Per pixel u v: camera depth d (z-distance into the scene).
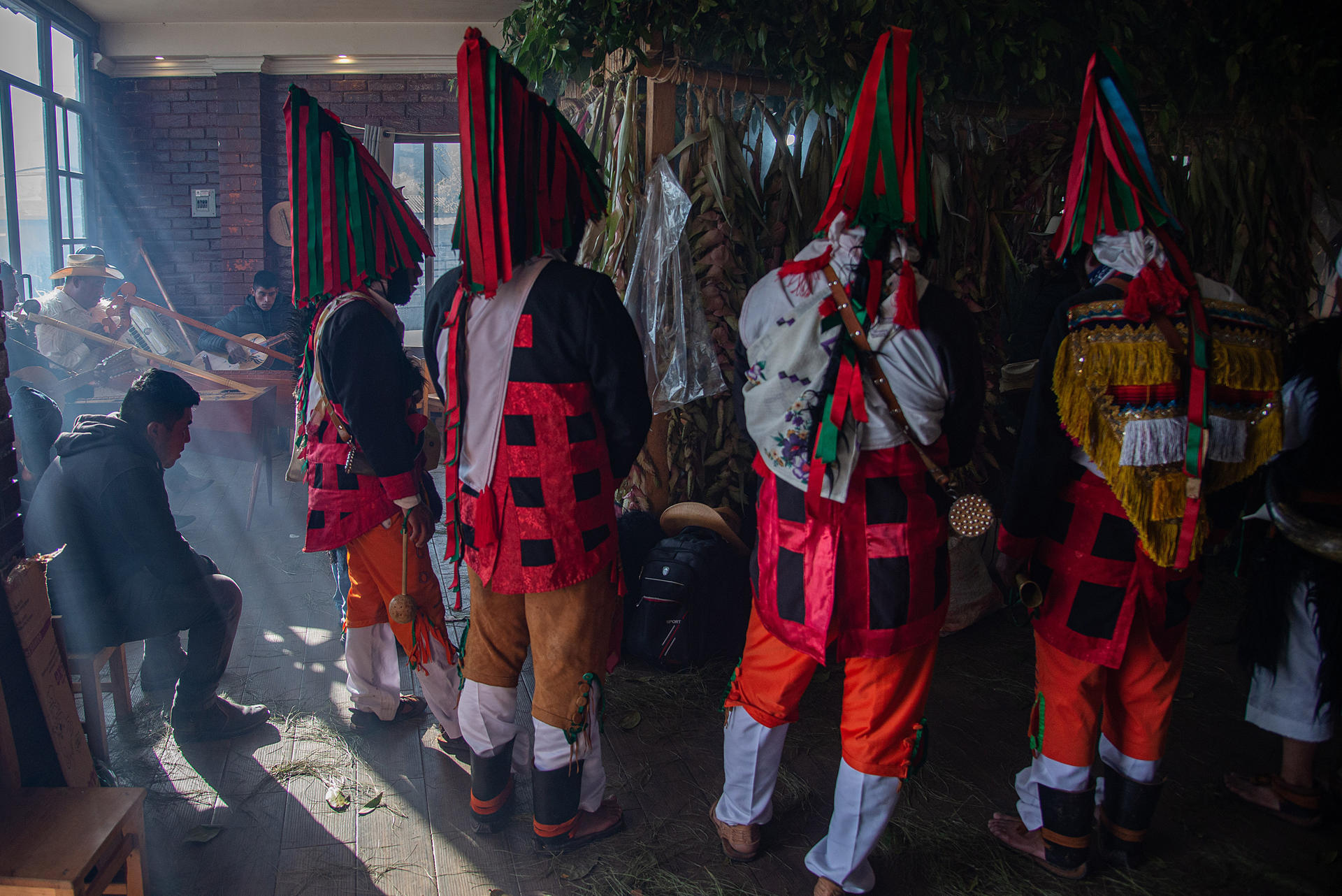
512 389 1.82
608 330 1.82
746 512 3.39
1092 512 1.82
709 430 3.34
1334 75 3.60
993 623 3.51
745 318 1.76
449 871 2.06
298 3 6.80
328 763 2.46
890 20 3.12
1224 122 3.84
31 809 1.71
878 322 1.63
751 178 3.32
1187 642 3.39
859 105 1.67
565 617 1.92
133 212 7.50
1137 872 2.09
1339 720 2.83
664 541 3.10
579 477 1.86
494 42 7.43
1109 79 1.77
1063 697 1.92
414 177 7.64
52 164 6.70
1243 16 3.46
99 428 2.40
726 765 2.08
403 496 2.19
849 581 1.69
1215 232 3.99
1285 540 2.17
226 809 2.25
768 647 1.91
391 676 2.62
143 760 2.45
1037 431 1.80
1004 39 3.15
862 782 1.80
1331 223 4.62
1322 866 2.13
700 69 3.13
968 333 1.69
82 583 2.31
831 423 1.64
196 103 7.41
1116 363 1.70
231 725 2.57
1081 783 1.96
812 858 1.96
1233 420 1.74
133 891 1.79
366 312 2.12
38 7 6.38
